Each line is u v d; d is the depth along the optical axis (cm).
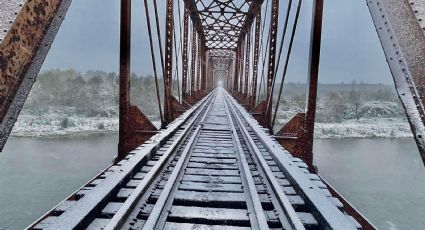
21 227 1694
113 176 347
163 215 295
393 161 3528
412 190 2556
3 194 2109
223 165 514
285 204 299
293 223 261
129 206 276
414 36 188
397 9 205
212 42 3719
